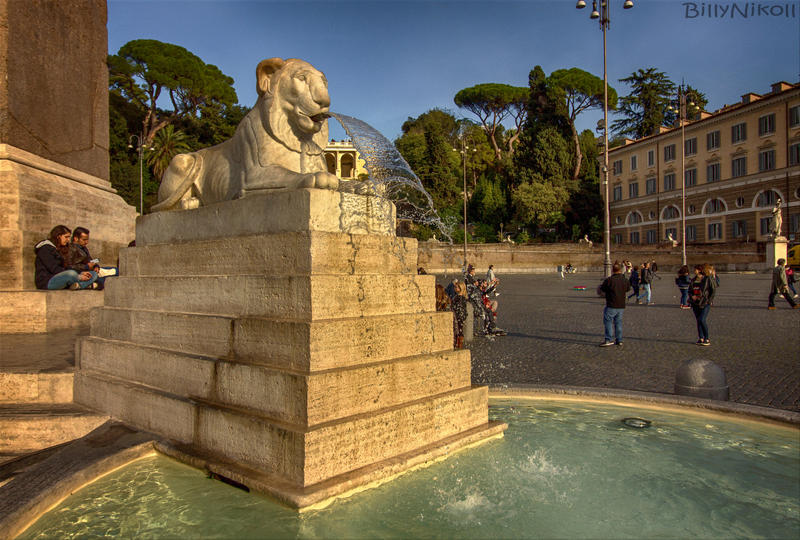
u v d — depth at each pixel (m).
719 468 3.12
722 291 23.70
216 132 51.38
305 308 2.86
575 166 60.31
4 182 7.29
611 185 61.88
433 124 51.97
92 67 9.43
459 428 3.46
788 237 43.28
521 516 2.50
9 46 7.53
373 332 3.07
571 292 25.67
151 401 3.47
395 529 2.37
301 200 3.05
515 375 6.98
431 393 3.36
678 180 53.50
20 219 7.36
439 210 51.38
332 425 2.68
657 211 55.69
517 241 53.88
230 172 3.96
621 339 9.65
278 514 2.46
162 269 3.96
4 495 2.58
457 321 9.38
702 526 2.42
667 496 2.74
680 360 8.02
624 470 3.08
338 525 2.39
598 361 8.04
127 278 4.20
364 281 3.13
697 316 9.49
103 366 4.11
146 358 3.68
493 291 11.32
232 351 3.16
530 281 36.00
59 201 8.15
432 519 2.46
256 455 2.78
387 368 3.06
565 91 58.53
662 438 3.67
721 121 49.12
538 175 56.00
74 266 7.71
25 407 4.04
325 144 4.03
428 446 3.20
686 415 4.26
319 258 2.96
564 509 2.58
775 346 9.12
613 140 74.12
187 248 3.74
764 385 6.20
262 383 2.86
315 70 3.72
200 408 3.11
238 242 3.36
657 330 11.68
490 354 8.76
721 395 4.70
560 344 9.84
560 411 4.39
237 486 2.74
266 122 3.70
